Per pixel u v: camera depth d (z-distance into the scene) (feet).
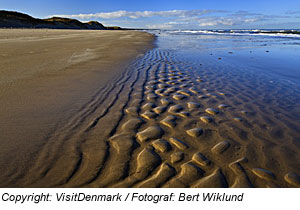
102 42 41.39
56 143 6.07
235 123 7.62
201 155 5.67
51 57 20.88
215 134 6.79
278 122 7.78
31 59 19.34
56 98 9.68
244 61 21.95
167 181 4.79
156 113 8.35
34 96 9.82
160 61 21.21
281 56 25.53
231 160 5.50
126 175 4.92
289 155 5.76
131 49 31.12
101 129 6.95
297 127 7.40
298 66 19.11
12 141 6.09
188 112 8.53
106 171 5.01
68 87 11.43
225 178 4.90
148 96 10.40
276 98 10.50
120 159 5.43
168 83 13.00
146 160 5.40
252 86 12.66
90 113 8.20
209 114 8.38
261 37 75.66
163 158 5.52
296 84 13.17
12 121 7.27
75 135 6.53
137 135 6.61
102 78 13.67
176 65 19.26
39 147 5.85
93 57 22.03
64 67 16.46
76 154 5.59
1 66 15.94
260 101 10.05
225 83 13.28
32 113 7.98
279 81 13.91
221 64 20.11
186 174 4.98
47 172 4.94
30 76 13.33
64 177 4.82
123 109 8.69
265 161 5.48
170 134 6.72
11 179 4.73
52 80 12.69
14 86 11.14
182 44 43.29
